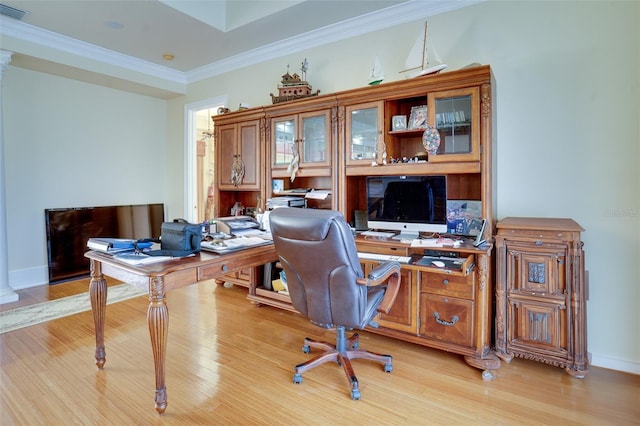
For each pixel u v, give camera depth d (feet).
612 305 7.13
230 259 6.46
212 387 6.44
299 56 11.57
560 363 6.68
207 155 19.93
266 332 8.84
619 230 7.02
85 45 12.00
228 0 10.94
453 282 7.29
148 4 9.45
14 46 10.62
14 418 5.49
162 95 15.65
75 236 13.57
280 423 5.48
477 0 8.27
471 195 8.40
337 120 9.21
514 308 7.01
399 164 8.30
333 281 5.98
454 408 5.84
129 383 6.51
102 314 6.93
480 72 7.12
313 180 11.18
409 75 8.59
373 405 5.93
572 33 7.29
